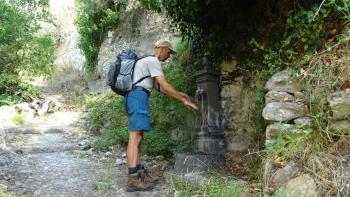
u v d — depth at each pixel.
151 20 8.15
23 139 5.28
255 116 3.43
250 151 3.36
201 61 4.13
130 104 3.15
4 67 8.24
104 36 9.77
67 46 12.37
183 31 4.43
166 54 3.45
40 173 3.63
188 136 4.28
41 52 8.65
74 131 5.91
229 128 3.74
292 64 3.02
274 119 2.71
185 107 4.47
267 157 2.65
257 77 3.50
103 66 9.28
